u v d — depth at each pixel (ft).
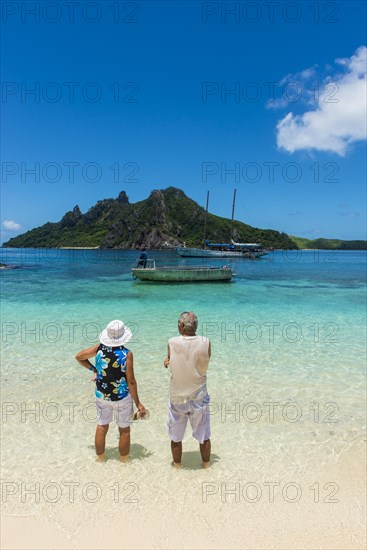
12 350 29.48
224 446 15.67
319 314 45.60
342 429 17.25
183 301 55.67
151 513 11.66
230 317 43.52
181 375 13.12
